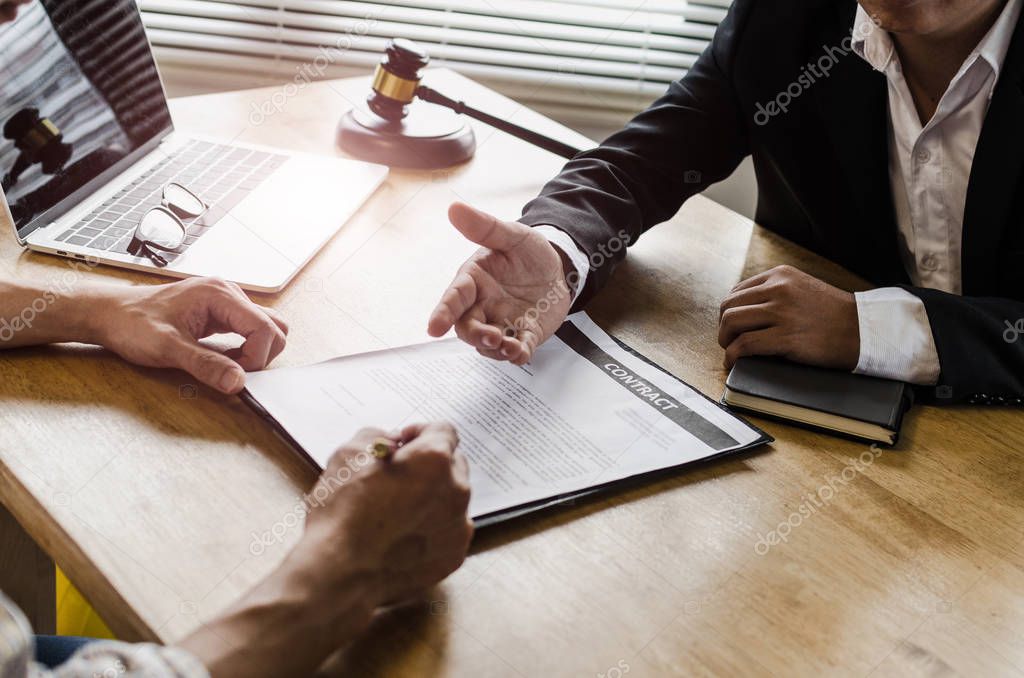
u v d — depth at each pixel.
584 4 1.84
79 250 0.96
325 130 1.32
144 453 0.72
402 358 0.85
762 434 0.80
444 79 1.53
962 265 1.03
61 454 0.71
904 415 0.86
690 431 0.79
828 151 1.13
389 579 0.60
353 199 1.12
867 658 0.61
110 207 1.04
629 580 0.65
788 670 0.59
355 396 0.78
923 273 1.15
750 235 1.18
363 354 0.84
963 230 1.01
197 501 0.68
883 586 0.67
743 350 0.90
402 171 1.24
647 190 1.12
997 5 0.98
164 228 0.98
